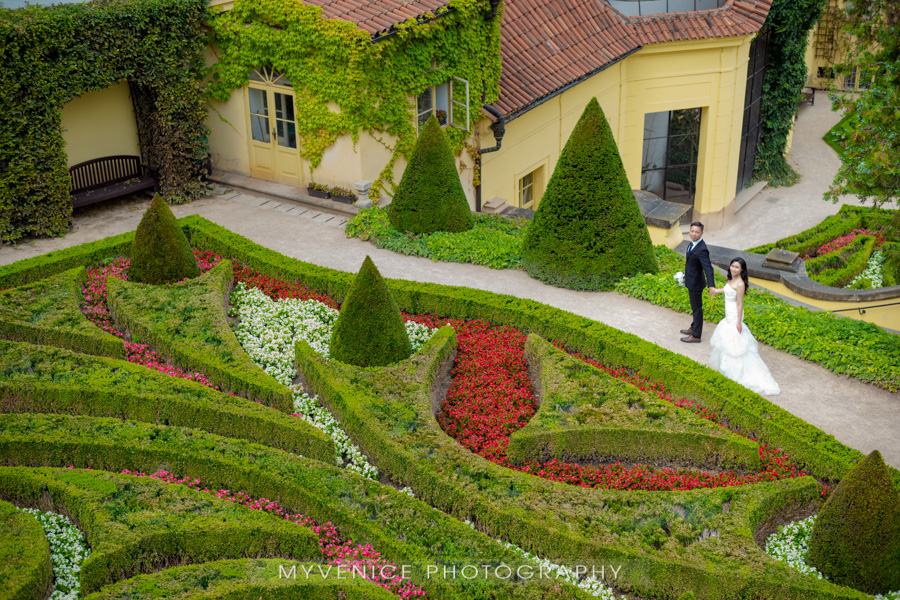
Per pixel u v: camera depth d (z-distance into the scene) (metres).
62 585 8.02
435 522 8.63
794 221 23.88
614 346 11.80
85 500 8.62
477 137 18.53
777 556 8.66
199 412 10.12
